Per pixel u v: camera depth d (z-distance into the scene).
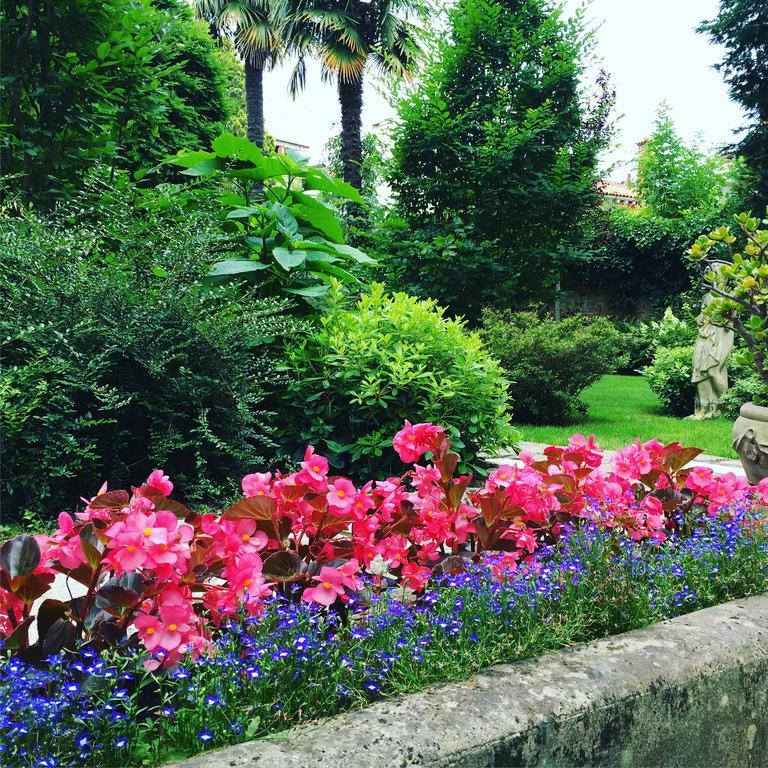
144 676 1.30
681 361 10.60
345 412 4.79
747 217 3.29
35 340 3.87
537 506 2.21
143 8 5.96
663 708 1.42
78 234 4.29
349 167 15.00
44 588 1.46
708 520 2.27
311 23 14.36
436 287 10.58
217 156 5.28
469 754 1.15
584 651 1.51
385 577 1.95
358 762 1.08
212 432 4.35
